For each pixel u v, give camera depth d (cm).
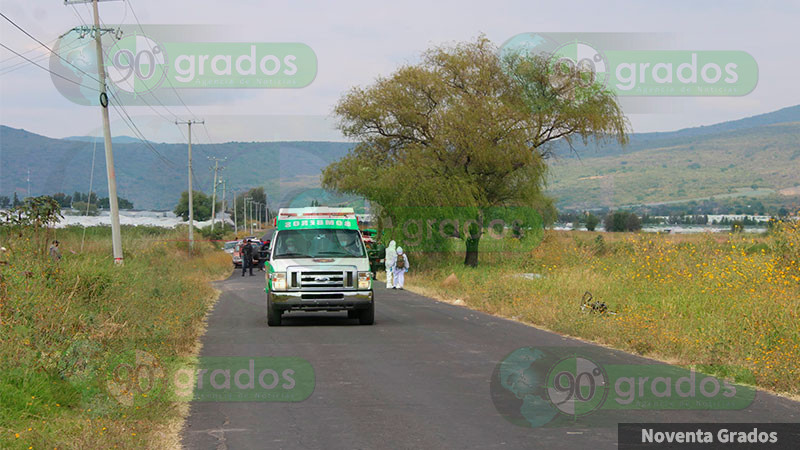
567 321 1858
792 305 1616
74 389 1055
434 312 2378
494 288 2636
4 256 1662
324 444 845
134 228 6975
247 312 2427
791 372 1179
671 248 2603
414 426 925
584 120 4619
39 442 800
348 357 1455
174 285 2653
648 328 1609
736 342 1421
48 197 1942
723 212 16800
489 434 884
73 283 1791
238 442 856
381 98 4916
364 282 1988
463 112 4650
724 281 2073
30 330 1202
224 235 11225
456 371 1298
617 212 7225
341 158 5069
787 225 2375
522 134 4641
